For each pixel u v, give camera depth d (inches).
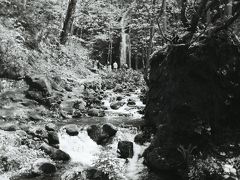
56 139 357.7
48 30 755.4
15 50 555.2
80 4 1040.2
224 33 291.1
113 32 1160.2
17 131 352.8
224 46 286.0
